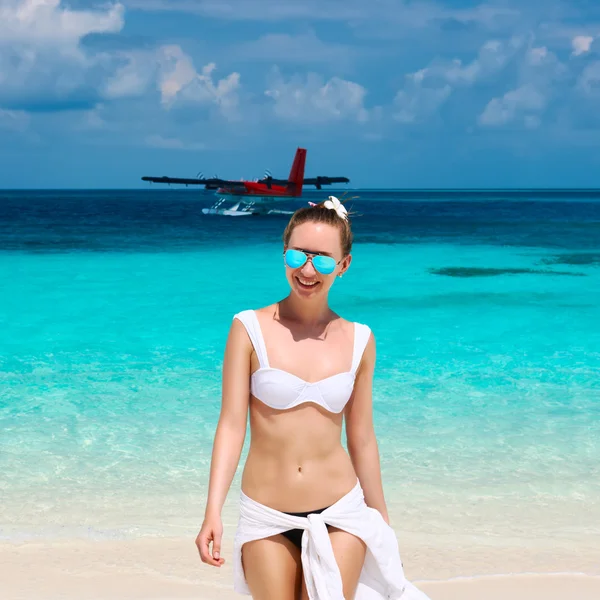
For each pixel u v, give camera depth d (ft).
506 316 42.55
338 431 8.75
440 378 28.30
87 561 14.28
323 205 8.82
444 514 16.52
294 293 8.66
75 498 17.24
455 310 44.75
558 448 20.63
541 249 91.35
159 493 17.61
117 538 15.29
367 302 48.03
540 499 17.37
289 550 8.41
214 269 67.62
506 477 18.61
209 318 41.16
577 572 13.87
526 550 14.83
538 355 32.35
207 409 24.06
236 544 8.67
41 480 18.26
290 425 8.43
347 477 8.68
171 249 89.56
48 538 15.24
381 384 27.40
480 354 32.50
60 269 66.39
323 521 8.29
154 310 43.96
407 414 23.71
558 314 43.27
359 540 8.52
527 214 220.23
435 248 93.40
